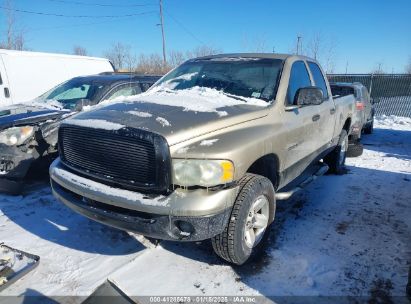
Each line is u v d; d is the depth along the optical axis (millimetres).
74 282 3059
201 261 3400
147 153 2727
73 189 3086
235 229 2967
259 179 3174
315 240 3855
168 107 3242
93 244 3678
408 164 7445
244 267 3316
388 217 4531
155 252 3537
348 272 3277
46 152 5020
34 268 3215
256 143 3096
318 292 3000
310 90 3863
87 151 3096
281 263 3398
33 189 5145
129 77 6781
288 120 3740
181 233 2760
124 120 2916
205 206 2670
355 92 9062
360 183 5945
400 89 18500
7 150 4750
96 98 6004
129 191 2838
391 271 3311
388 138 11211
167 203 2670
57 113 5301
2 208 4496
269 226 3518
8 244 3637
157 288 2998
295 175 4238
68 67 11234
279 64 4160
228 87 4027
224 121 3049
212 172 2721
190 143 2764
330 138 5445
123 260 3395
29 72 10188
